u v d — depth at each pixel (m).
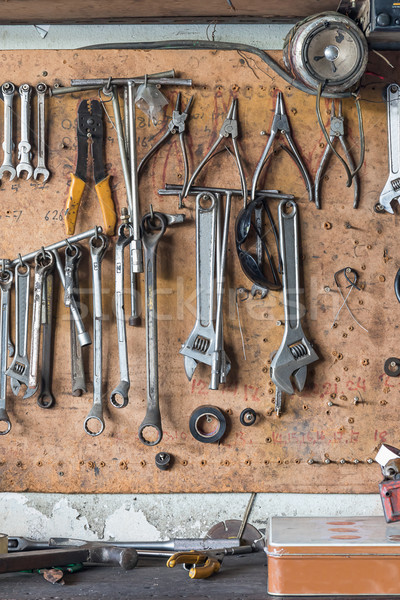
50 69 1.96
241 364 1.92
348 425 1.91
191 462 1.90
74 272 1.92
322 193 1.95
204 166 1.95
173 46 1.95
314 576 1.42
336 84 1.75
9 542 1.80
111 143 1.96
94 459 1.91
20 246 1.95
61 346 1.93
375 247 1.94
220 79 1.96
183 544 1.81
